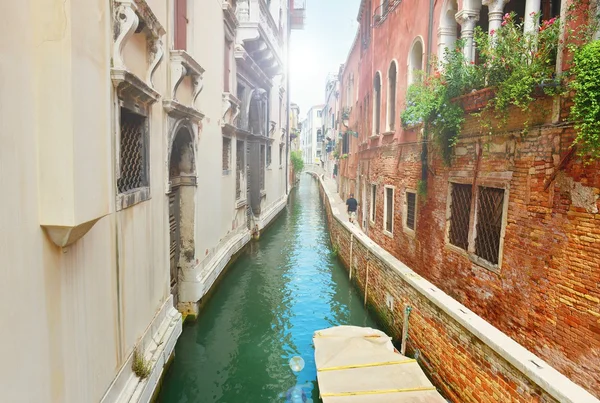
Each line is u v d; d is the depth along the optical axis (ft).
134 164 16.06
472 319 15.24
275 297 33.22
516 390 12.26
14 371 7.84
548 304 14.82
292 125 138.51
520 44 16.19
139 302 15.93
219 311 30.12
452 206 22.59
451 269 22.33
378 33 42.57
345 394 14.84
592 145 12.54
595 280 12.88
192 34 24.26
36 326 8.63
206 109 28.32
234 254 39.78
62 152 8.69
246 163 46.16
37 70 8.54
